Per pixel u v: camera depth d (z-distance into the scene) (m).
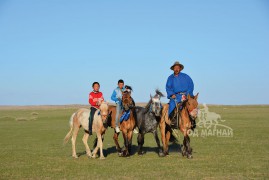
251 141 22.03
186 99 15.58
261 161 14.62
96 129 16.20
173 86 16.66
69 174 12.83
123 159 15.93
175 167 13.58
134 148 20.08
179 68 16.70
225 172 12.46
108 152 18.83
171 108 16.09
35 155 18.00
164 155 16.48
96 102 16.69
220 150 18.22
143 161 15.17
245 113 62.38
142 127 16.59
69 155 17.91
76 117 17.05
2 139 27.39
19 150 20.25
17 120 56.81
